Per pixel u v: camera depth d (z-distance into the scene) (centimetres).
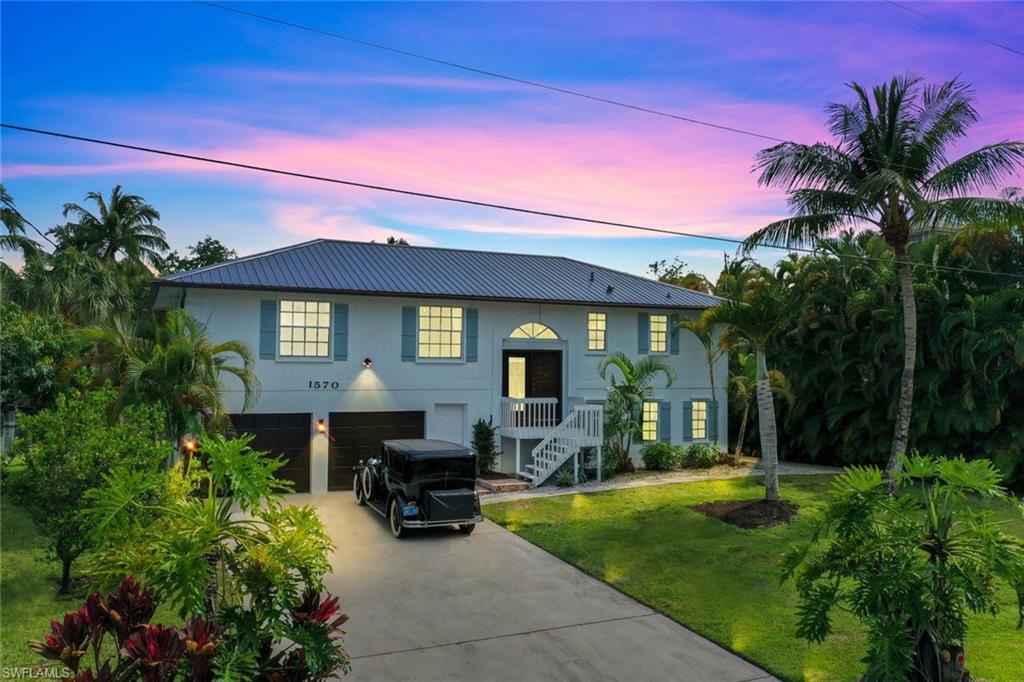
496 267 2538
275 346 1934
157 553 570
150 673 475
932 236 2280
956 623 734
